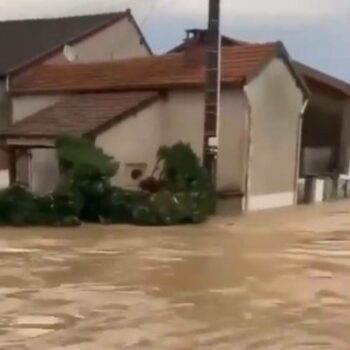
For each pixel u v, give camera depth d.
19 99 45.31
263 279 20.56
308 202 44.03
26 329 15.30
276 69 40.25
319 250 25.88
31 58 47.62
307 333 15.01
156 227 32.00
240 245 26.94
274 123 40.41
